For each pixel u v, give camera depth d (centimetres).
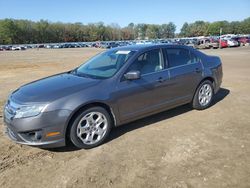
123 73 457
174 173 346
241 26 13700
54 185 332
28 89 441
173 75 520
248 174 337
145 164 371
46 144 390
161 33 15838
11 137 415
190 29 15288
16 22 12275
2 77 1287
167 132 477
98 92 422
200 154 392
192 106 587
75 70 543
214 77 606
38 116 381
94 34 14050
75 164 379
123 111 455
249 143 422
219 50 3238
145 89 477
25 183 338
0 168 373
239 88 821
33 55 3675
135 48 509
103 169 362
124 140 450
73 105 396
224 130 477
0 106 685
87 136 421
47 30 12812
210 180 328
